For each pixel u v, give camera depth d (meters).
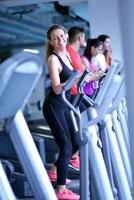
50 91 3.00
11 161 3.82
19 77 1.27
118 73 2.22
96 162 2.05
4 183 1.42
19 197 3.64
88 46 4.46
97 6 6.63
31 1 7.58
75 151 3.28
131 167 1.43
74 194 3.12
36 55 1.29
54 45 3.05
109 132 2.50
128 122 1.39
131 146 1.40
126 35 1.33
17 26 11.18
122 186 2.47
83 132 2.03
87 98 2.41
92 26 6.68
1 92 1.26
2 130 1.61
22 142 1.51
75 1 7.78
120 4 1.33
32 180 1.54
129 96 1.36
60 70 3.00
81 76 2.41
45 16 10.80
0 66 1.21
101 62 4.42
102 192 2.04
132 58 1.33
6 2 7.64
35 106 10.38
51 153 4.66
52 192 1.57
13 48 13.98
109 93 2.24
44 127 7.07
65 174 3.07
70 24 11.20
